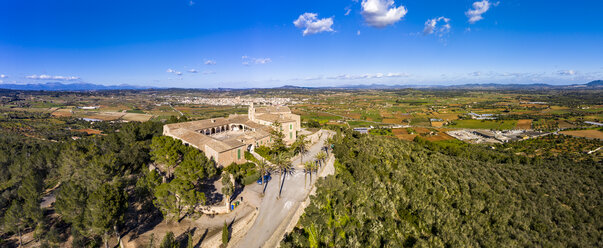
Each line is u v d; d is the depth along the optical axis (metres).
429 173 76.25
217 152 62.66
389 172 74.12
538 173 83.62
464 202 61.50
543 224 57.09
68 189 41.00
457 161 94.56
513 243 50.88
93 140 83.62
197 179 53.97
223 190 47.78
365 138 105.94
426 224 53.66
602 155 120.38
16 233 43.59
